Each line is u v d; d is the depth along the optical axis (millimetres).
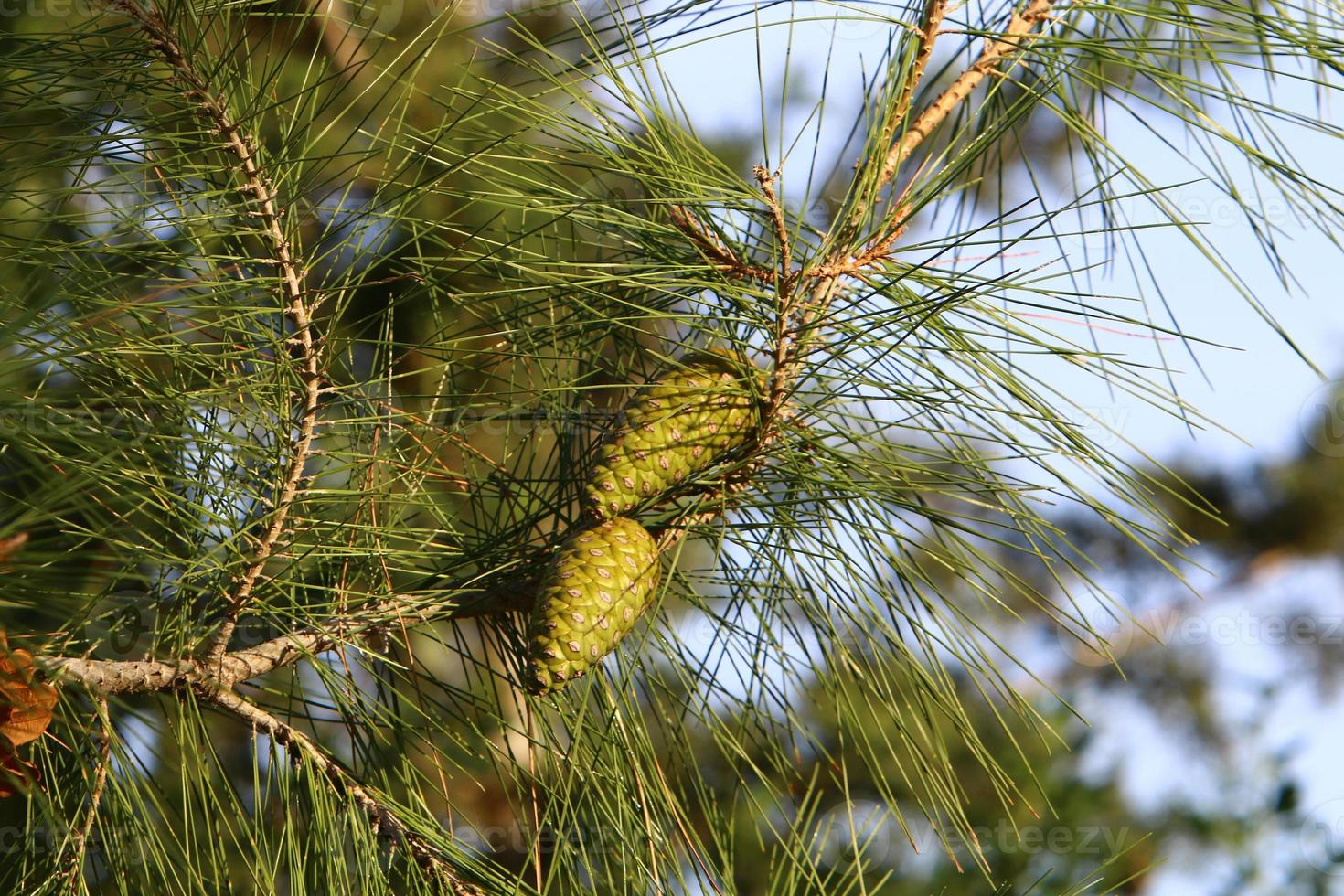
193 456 6848
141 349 6824
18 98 6844
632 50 6879
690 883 6934
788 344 6875
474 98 6875
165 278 6828
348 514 6898
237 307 6840
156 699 6902
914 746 6906
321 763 6887
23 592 6805
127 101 6848
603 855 6926
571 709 6910
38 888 6844
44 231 6832
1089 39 6930
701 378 6883
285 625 6879
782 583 6938
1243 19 6910
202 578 6871
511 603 6914
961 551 6887
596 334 6938
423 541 6898
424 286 6883
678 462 6879
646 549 6875
